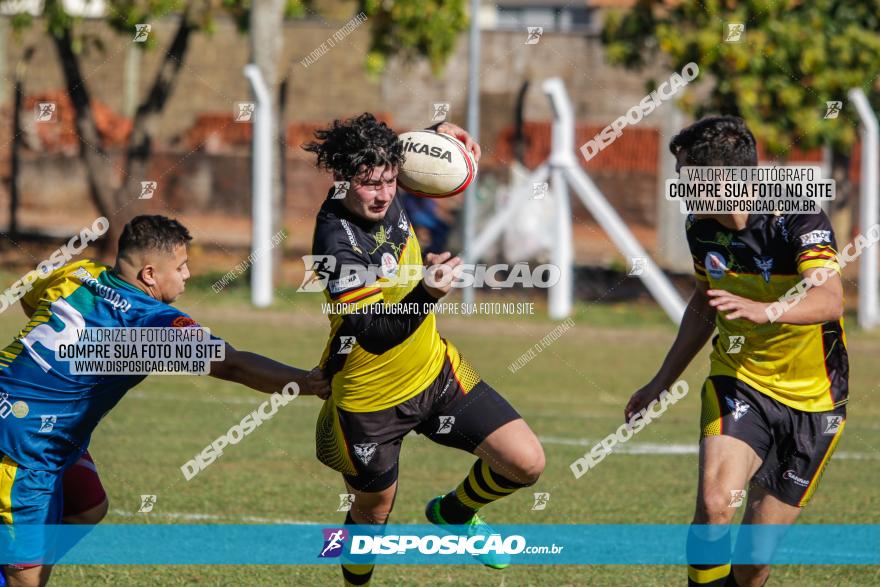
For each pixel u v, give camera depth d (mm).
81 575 17922
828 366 15445
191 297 57469
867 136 52062
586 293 63469
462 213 58750
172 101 85438
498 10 86938
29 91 82062
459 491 17000
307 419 33312
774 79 55469
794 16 55812
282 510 22391
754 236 15352
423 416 16125
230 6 66062
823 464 15438
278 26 59562
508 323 53594
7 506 14164
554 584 17969
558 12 82688
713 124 15375
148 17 66312
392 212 16453
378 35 65750
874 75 55656
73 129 79938
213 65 84688
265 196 56031
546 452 28938
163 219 14891
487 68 77125
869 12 56344
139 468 25984
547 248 63312
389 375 15672
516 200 54750
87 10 67438
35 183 85938
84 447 14945
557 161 54094
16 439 14219
